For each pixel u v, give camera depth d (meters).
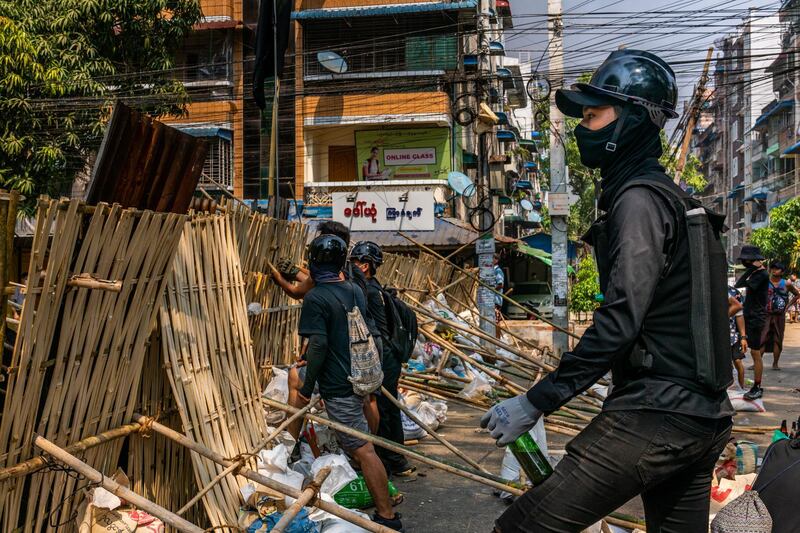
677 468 2.22
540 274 27.89
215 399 4.14
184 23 16.36
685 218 2.23
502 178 18.30
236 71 23.62
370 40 23.14
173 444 4.08
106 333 3.30
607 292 2.19
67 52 14.42
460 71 19.73
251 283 5.81
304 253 7.00
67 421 3.13
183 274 4.07
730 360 2.28
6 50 12.92
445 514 4.87
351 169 24.16
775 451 3.19
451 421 7.81
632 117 2.38
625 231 2.18
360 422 4.38
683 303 2.20
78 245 3.13
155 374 3.95
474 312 11.35
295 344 7.00
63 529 3.16
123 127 3.30
